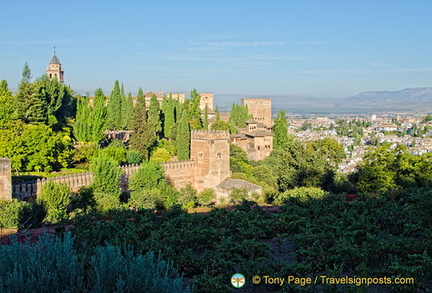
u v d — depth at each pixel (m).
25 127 78.75
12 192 60.81
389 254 23.86
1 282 15.61
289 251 28.30
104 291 16.19
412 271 20.55
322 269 24.00
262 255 25.27
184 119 103.69
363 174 68.25
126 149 103.62
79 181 71.50
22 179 68.94
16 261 16.80
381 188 60.19
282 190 90.00
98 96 121.75
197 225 33.00
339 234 28.33
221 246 25.75
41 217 45.16
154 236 27.53
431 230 28.95
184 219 33.69
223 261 22.86
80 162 88.94
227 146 92.06
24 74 104.12
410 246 24.69
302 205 41.47
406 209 33.59
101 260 17.00
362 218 31.75
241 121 163.38
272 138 141.50
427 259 21.70
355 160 198.75
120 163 91.81
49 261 16.91
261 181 91.88
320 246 25.64
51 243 18.47
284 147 142.50
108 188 61.88
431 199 33.88
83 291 17.17
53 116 93.25
